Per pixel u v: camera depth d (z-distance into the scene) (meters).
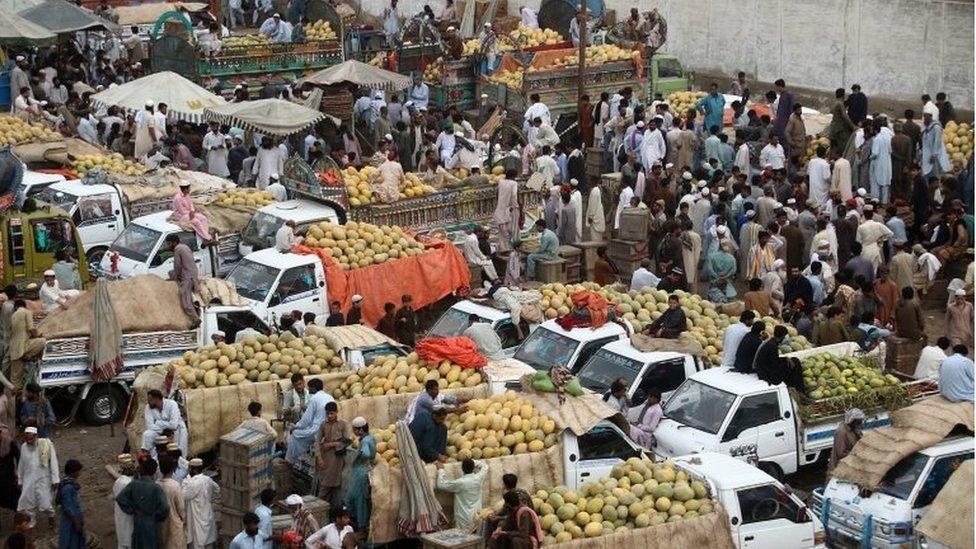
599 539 17.66
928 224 29.81
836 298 25.22
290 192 29.03
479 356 21.16
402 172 29.30
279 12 52.69
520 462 19.05
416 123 35.38
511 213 29.33
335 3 52.50
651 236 29.31
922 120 35.50
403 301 25.22
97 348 22.89
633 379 21.56
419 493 18.25
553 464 19.20
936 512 17.91
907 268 27.20
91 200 29.44
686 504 18.20
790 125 33.50
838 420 20.98
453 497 18.70
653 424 20.75
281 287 25.44
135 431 20.66
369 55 44.22
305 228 27.39
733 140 34.97
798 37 41.47
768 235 27.34
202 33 44.22
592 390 21.73
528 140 35.47
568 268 28.88
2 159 27.48
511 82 38.81
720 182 30.95
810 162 31.78
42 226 27.30
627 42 40.69
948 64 37.72
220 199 29.50
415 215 28.83
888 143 31.88
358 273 26.12
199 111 35.34
